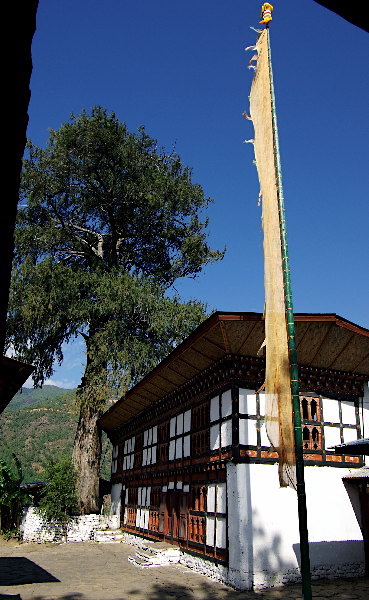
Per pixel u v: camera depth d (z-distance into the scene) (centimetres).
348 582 1355
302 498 830
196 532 1642
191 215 3195
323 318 1466
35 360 2817
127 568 1714
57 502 2681
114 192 3091
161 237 3300
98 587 1367
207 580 1444
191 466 1725
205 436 1638
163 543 1941
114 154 3006
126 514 2661
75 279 2720
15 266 2683
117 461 3031
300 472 848
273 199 1007
